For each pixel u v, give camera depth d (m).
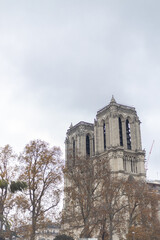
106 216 86.75
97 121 177.50
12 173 73.19
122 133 168.00
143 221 94.38
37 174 74.94
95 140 173.88
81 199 81.75
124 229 91.88
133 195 94.56
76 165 87.19
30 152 77.00
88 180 85.06
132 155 164.00
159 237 94.19
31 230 69.44
